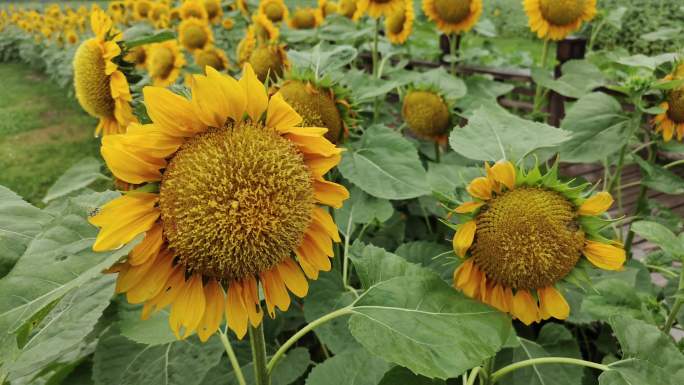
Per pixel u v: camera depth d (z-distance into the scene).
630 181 1.19
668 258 0.68
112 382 0.40
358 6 0.99
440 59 1.33
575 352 0.52
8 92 2.84
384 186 0.58
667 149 0.67
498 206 0.35
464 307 0.33
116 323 0.43
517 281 0.35
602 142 0.63
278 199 0.28
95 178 0.62
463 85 0.84
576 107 0.66
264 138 0.29
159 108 0.27
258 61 0.80
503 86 0.99
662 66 0.64
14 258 0.27
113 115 0.60
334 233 0.31
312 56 0.69
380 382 0.36
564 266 0.35
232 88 0.28
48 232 0.26
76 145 1.98
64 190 0.61
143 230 0.26
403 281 0.35
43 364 0.35
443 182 0.53
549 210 0.34
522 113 1.33
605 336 0.61
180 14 1.51
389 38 1.11
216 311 0.29
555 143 0.43
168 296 0.28
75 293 0.32
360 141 0.63
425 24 1.25
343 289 0.52
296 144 0.30
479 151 0.45
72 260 0.25
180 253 0.27
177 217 0.27
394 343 0.31
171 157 0.28
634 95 0.62
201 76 0.27
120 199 0.26
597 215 0.35
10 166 1.79
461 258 0.36
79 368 0.44
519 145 0.45
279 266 0.30
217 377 0.50
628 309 0.44
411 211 0.79
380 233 0.73
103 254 0.25
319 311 0.50
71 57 2.52
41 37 3.36
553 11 0.94
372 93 0.70
